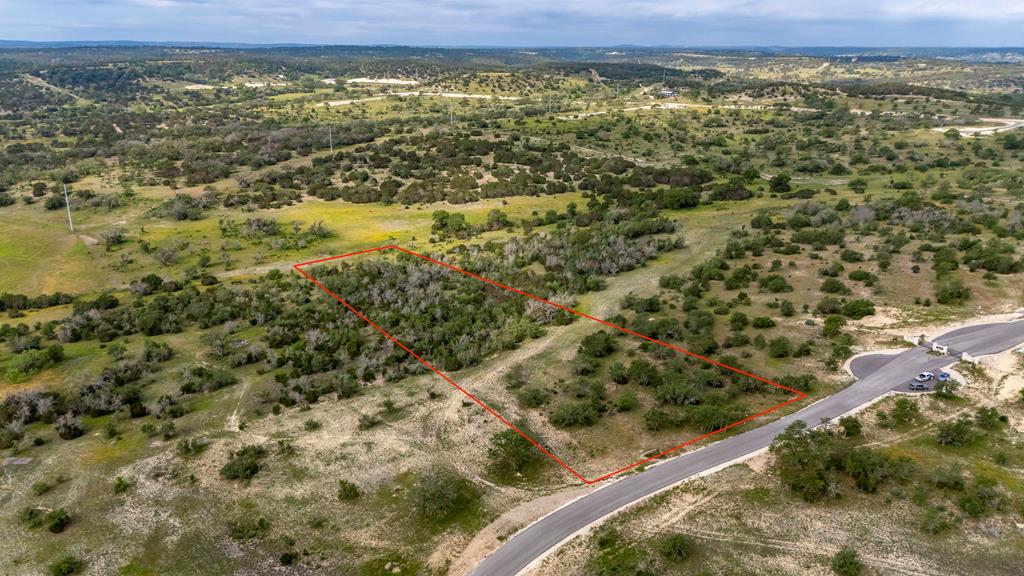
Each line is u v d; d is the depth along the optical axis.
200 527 43.75
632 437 52.31
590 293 86.50
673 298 83.00
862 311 71.50
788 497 43.72
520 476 48.34
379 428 55.06
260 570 40.12
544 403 58.31
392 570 39.88
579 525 42.47
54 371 66.50
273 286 89.31
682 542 39.28
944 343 64.56
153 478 48.84
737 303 78.75
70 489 47.81
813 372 60.72
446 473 48.69
